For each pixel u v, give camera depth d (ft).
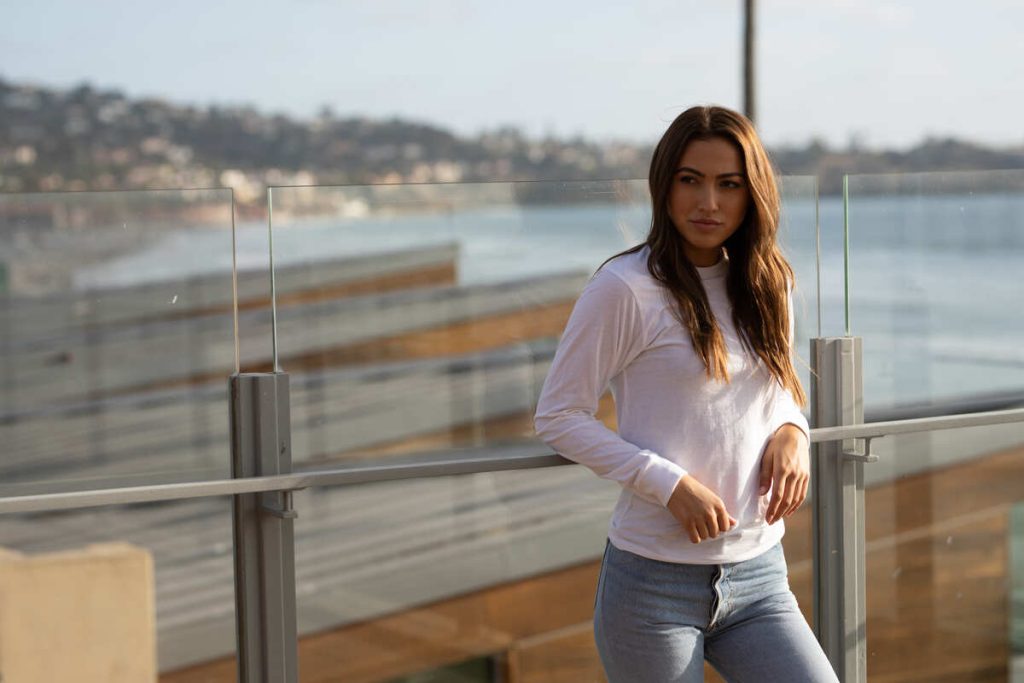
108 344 16.67
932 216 10.00
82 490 7.27
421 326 9.99
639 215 8.60
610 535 6.80
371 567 9.77
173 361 17.21
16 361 16.62
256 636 7.13
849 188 8.75
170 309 16.90
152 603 14.32
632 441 6.54
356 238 9.46
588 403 6.52
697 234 6.45
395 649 9.57
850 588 8.60
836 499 8.55
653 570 6.53
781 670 6.51
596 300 6.44
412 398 10.15
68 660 13.24
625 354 6.51
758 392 6.63
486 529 9.66
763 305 6.58
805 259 8.56
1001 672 9.95
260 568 7.11
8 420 16.89
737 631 6.71
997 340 10.56
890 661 9.57
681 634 6.54
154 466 17.52
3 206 12.04
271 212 7.77
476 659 9.56
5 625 13.37
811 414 8.48
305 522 10.11
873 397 10.46
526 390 9.61
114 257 15.92
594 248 8.86
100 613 13.65
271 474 7.06
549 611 9.55
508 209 9.09
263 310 7.84
